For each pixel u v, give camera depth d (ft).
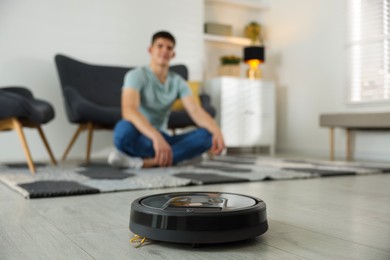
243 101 14.29
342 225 3.01
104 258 2.16
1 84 11.46
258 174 6.57
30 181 5.56
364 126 11.06
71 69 11.29
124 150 7.66
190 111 8.29
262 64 16.47
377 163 10.04
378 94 12.55
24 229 2.85
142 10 13.55
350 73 13.25
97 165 8.82
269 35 16.39
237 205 2.55
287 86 15.62
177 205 2.51
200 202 2.59
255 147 16.02
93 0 12.73
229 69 14.82
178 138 8.23
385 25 12.37
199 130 8.15
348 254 2.25
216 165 8.55
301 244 2.46
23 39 11.73
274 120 14.99
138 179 5.78
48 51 12.05
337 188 5.22
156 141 7.00
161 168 7.79
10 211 3.55
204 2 15.49
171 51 8.13
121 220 3.16
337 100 13.74
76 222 3.08
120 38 13.17
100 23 12.85
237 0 15.61
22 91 8.95
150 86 8.00
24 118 7.47
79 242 2.49
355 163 9.86
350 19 13.28
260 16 16.52
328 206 3.85
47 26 12.05
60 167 8.25
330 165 8.87
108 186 5.02
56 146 12.05
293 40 15.37
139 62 13.50
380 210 3.66
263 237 2.63
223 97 13.91
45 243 2.46
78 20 12.51
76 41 12.48
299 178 6.41
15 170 7.52
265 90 14.78
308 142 14.73
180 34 14.26
